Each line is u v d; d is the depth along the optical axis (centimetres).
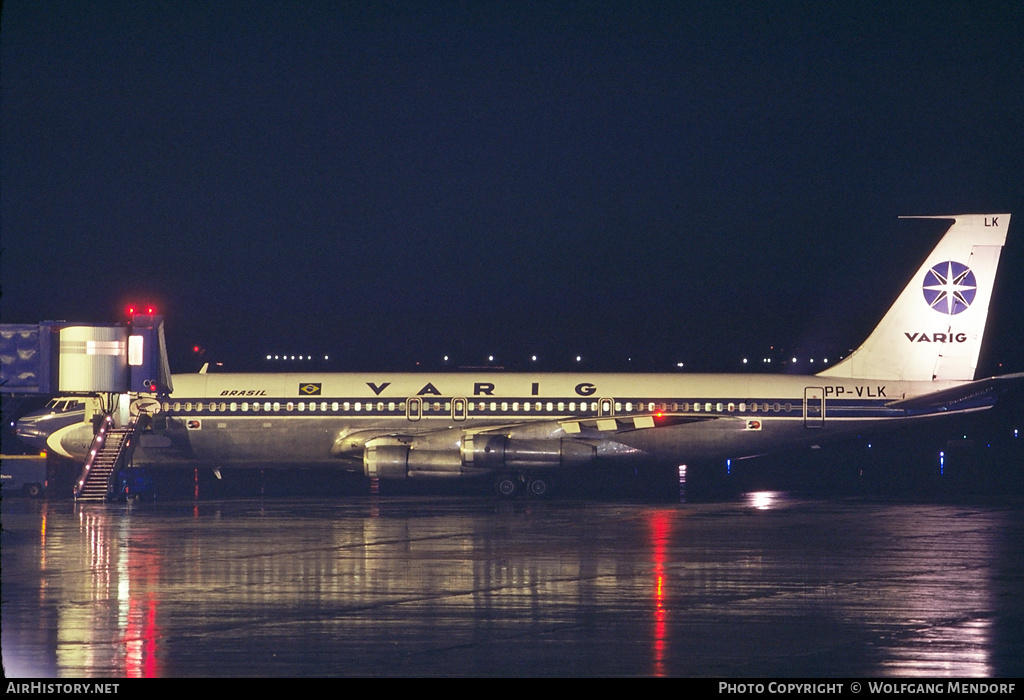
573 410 16850
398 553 9769
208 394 17225
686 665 5594
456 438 16538
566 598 7462
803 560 9269
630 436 16662
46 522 12550
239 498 16712
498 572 8625
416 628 6481
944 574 8494
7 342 16450
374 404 17050
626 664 5609
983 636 6253
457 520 12788
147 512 13900
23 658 5750
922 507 14550
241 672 5459
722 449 16762
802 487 19262
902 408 16512
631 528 11844
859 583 8069
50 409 17562
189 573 8581
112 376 16575
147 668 5544
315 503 15512
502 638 6212
